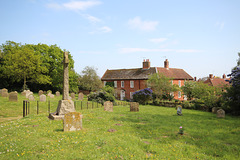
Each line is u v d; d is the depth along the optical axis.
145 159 6.65
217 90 25.86
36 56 40.50
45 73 46.56
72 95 36.44
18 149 7.13
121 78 48.97
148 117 15.49
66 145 7.62
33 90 48.22
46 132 9.48
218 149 8.16
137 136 9.55
